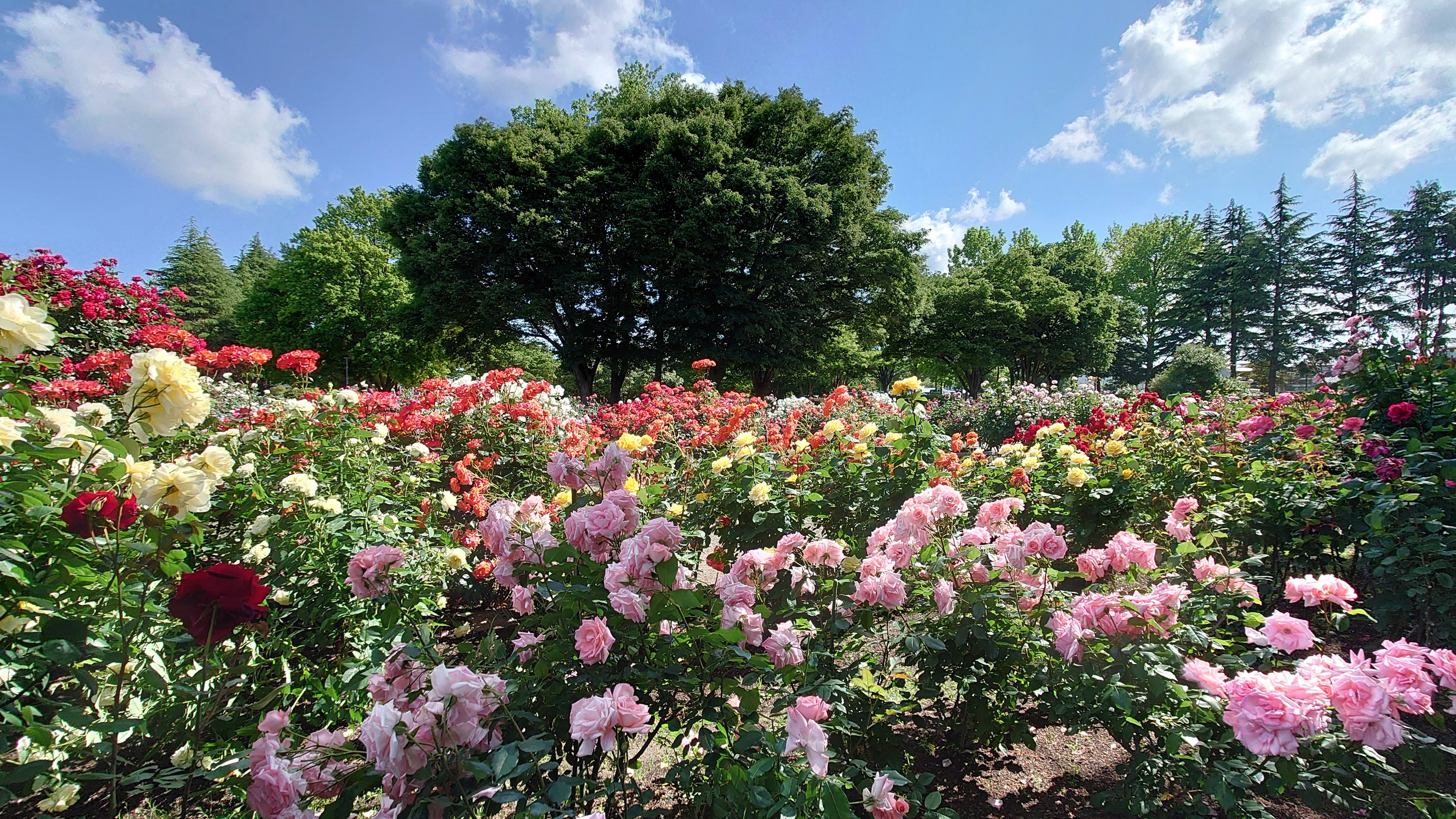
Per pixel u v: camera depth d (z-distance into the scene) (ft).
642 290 77.56
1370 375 12.80
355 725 7.48
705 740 4.89
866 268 77.77
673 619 5.23
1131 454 12.87
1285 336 128.77
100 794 6.76
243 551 8.79
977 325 112.37
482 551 11.51
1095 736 8.66
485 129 71.15
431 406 17.69
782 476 11.51
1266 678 5.04
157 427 5.38
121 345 24.25
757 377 84.17
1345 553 11.30
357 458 11.25
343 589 8.15
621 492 5.68
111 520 4.71
